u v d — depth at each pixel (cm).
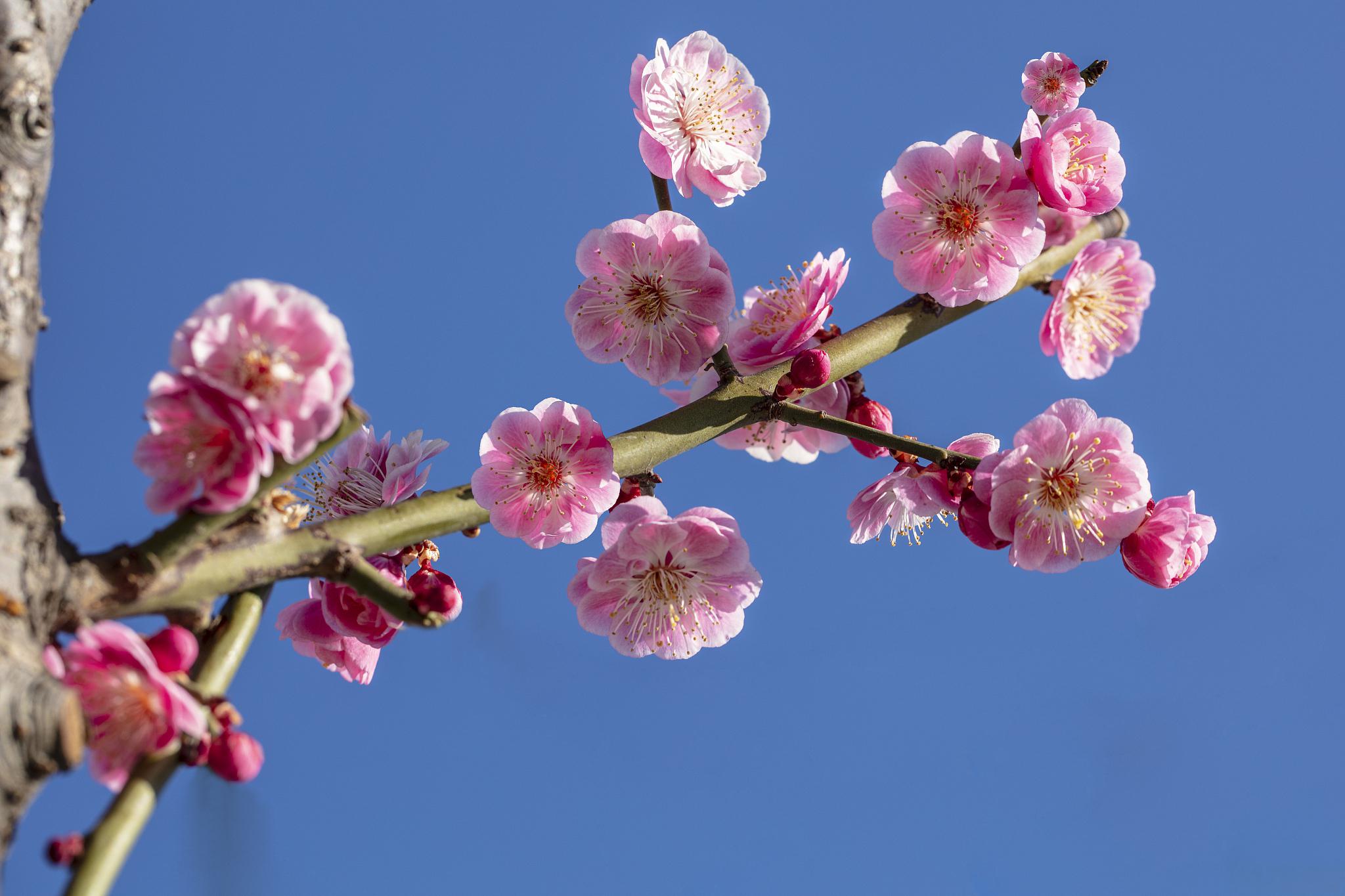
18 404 79
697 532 83
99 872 78
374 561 83
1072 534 84
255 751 79
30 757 77
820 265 86
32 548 79
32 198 81
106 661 78
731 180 86
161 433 79
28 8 82
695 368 85
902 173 85
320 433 78
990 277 85
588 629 84
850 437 86
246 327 78
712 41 86
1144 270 87
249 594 80
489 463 84
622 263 85
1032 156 85
